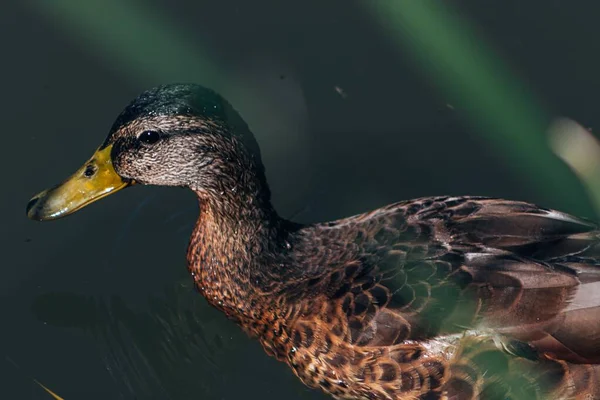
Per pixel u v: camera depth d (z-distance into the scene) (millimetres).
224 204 10812
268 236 10828
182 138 10359
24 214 12781
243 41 14852
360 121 14016
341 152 13727
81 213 13078
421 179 13359
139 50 14688
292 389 11164
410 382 9758
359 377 10055
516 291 9375
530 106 13633
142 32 14852
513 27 14625
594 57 14297
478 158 13492
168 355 11758
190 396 11289
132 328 12023
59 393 11094
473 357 9492
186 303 12242
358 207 13164
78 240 12773
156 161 10547
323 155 13711
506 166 13359
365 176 13430
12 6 14992
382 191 13281
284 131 13938
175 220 13117
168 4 15156
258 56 14727
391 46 14648
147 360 11703
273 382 11266
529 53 14297
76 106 13961
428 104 14141
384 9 14930
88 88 14195
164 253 12742
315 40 14859
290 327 10461
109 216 13102
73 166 13195
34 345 11648
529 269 9484
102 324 12023
